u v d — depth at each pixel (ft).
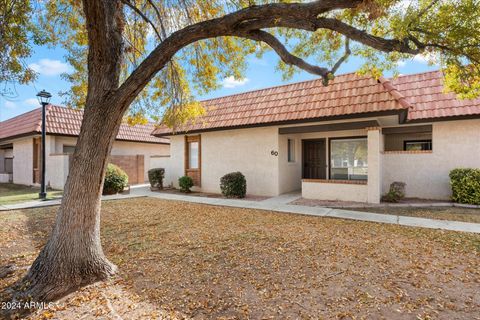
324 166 45.73
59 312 11.13
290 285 13.05
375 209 30.35
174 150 52.80
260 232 21.89
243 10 13.55
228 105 47.37
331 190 36.50
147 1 22.16
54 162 50.72
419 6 15.30
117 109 13.74
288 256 16.65
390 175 38.52
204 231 22.53
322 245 18.49
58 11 21.86
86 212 13.78
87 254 13.75
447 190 35.12
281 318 10.42
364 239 19.71
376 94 32.22
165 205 35.14
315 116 34.71
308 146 47.65
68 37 23.58
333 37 19.89
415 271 14.37
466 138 34.06
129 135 65.62
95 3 12.97
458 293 12.08
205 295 12.30
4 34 17.70
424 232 21.30
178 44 13.94
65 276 12.97
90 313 11.02
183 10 23.73
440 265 15.08
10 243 19.99
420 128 37.14
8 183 62.34
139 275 14.51
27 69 19.80
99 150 13.83
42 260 13.37
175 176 52.60
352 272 14.33
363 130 40.65
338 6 12.47
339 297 11.87
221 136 46.34
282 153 41.98
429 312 10.64
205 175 48.29
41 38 20.10
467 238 19.62
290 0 17.67
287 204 34.14
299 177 46.85
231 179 40.32
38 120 51.83
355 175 41.29
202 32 13.97
